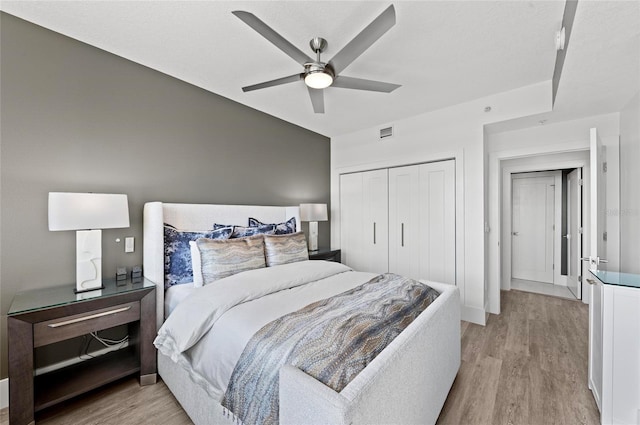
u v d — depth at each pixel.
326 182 4.53
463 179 3.24
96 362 2.06
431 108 3.38
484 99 3.07
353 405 0.82
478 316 3.12
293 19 1.84
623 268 2.65
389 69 2.47
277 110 3.45
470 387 1.96
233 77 2.64
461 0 1.66
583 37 1.62
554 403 1.79
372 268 4.12
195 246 2.26
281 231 3.15
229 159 3.12
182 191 2.71
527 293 4.33
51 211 1.71
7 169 1.82
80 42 2.11
